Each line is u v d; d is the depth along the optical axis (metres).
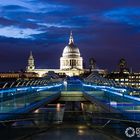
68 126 59.31
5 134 53.38
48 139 51.97
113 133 55.31
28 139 52.44
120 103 79.56
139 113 55.47
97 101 102.88
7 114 53.00
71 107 129.75
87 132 56.94
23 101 88.75
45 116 59.00
